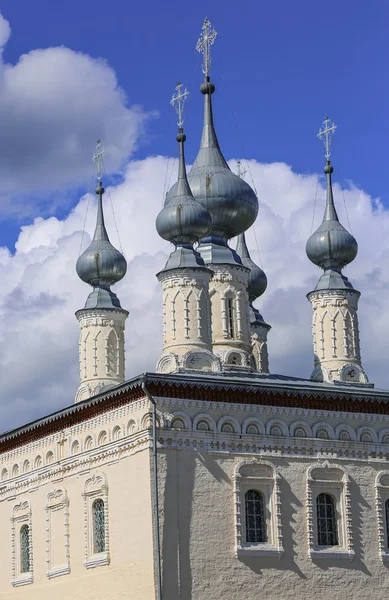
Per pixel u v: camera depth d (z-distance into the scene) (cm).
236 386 5684
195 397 5616
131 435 5575
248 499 5694
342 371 6788
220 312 6650
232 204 6819
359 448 5975
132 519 5516
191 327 6250
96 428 5894
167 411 5534
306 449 5838
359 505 5916
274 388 5788
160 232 6519
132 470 5559
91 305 7262
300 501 5766
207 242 6838
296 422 5850
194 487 5519
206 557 5469
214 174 6856
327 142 7338
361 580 5825
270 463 5731
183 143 6606
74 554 5941
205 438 5591
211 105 7106
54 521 6172
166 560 5369
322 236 7069
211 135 7044
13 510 6594
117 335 7244
